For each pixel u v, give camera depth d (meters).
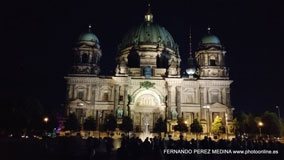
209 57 112.50
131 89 107.44
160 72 115.19
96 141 31.08
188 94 108.00
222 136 96.06
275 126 101.31
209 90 107.62
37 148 39.44
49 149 37.06
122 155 29.25
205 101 106.38
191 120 105.56
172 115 102.81
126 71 109.44
